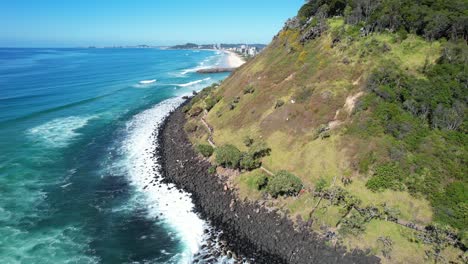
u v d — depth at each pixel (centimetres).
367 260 2719
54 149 5403
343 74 4544
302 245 2956
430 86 3762
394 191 3112
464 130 3375
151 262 2920
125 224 3450
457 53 3972
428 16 4578
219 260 2920
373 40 4716
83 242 3178
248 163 3906
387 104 3784
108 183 4300
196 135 5441
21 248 3066
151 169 4678
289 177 3441
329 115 4122
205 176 4206
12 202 3825
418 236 2766
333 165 3544
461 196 2869
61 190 4119
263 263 2877
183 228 3372
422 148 3306
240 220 3384
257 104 5144
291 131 4247
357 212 3052
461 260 2559
